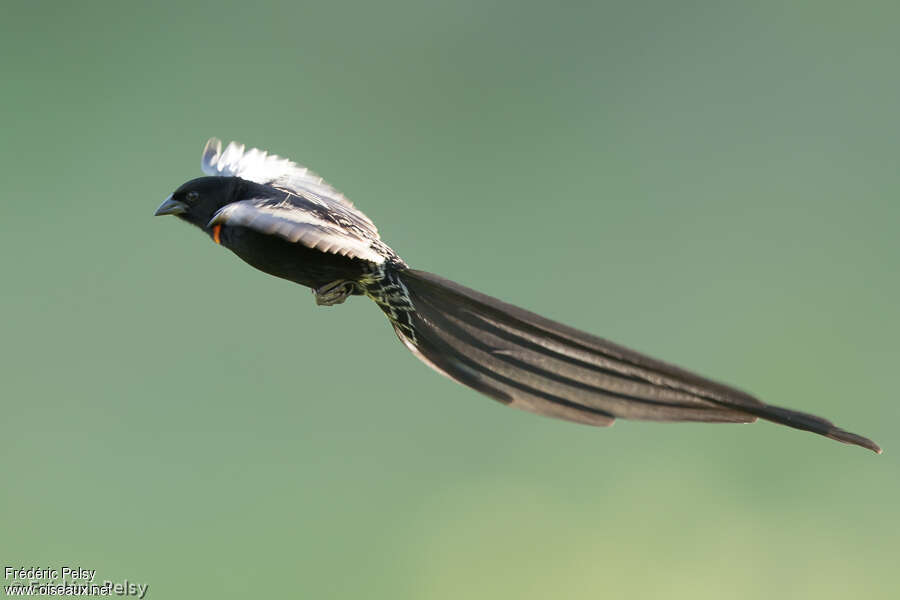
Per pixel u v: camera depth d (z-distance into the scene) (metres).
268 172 5.67
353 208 5.64
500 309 5.53
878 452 5.46
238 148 5.69
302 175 5.67
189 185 5.62
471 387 5.54
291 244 5.55
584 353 5.51
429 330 5.55
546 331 5.52
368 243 5.55
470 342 5.54
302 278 5.57
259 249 5.56
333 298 5.57
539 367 5.52
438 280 5.55
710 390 5.48
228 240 5.57
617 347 5.50
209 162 5.69
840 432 5.46
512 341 5.53
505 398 5.53
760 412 5.47
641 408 5.50
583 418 5.51
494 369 5.54
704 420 5.49
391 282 5.56
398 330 5.57
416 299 5.55
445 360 5.55
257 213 5.53
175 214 5.62
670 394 5.49
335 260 5.56
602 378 5.50
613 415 5.50
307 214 5.55
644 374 5.50
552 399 5.52
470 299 5.54
